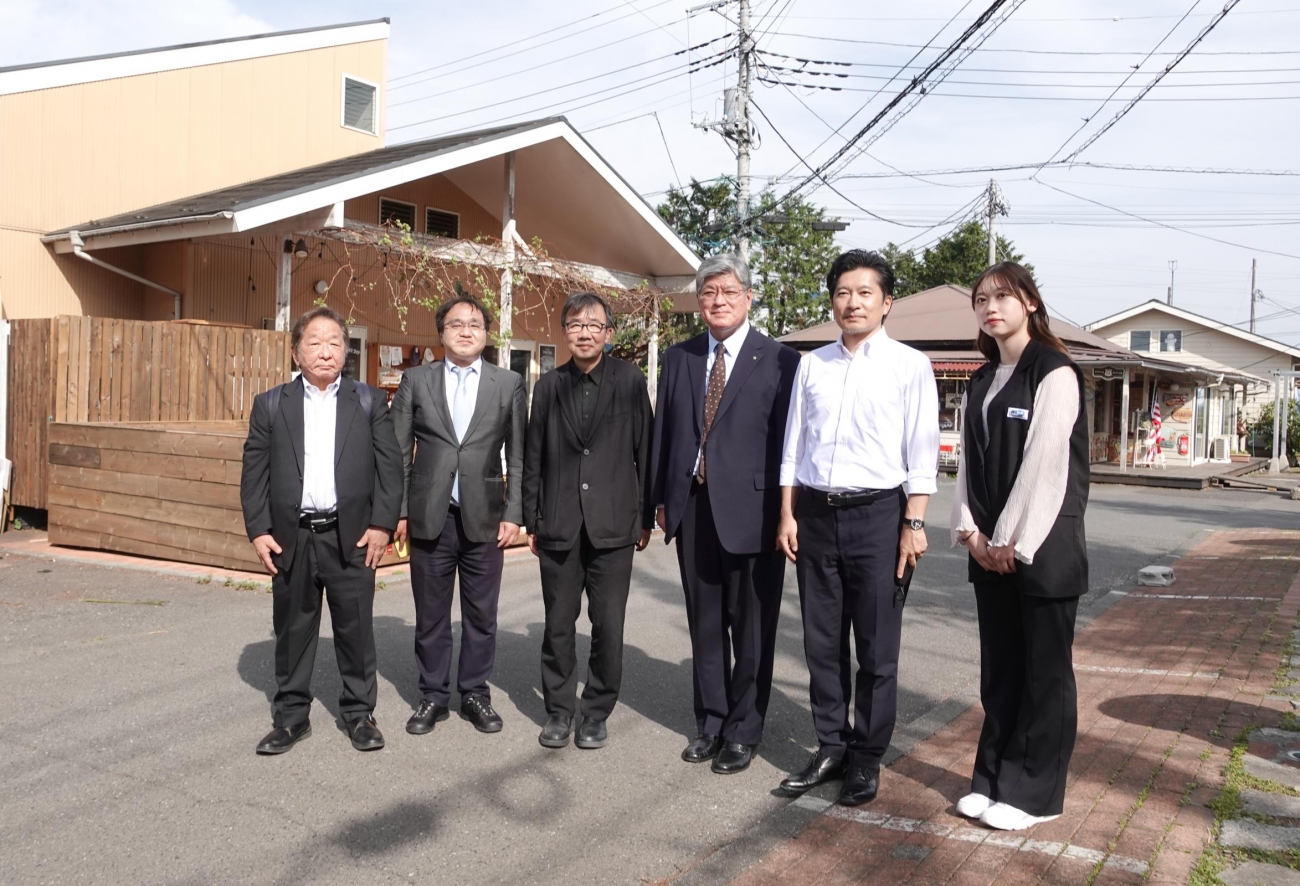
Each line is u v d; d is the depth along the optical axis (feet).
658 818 11.71
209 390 32.17
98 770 12.75
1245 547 34.58
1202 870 9.87
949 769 13.17
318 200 32.17
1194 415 86.02
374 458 13.92
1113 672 17.72
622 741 14.42
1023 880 9.80
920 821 11.43
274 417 13.46
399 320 46.03
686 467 13.55
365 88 51.52
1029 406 11.10
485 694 15.08
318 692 16.30
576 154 41.73
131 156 40.52
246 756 13.33
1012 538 10.91
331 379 13.61
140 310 41.14
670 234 46.68
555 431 14.12
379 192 44.70
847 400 12.36
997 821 11.09
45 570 25.29
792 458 12.84
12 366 31.42
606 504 13.82
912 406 12.28
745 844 10.94
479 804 12.01
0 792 12.03
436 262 40.50
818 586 12.66
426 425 14.39
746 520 13.10
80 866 10.23
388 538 14.01
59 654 17.85
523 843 10.98
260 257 41.50
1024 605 11.10
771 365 13.50
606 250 49.98
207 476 24.99
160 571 24.68
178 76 42.32
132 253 40.57
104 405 29.89
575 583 14.19
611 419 14.05
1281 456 92.84
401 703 15.89
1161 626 21.54
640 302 46.62
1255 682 16.89
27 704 15.20
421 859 10.54
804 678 17.93
